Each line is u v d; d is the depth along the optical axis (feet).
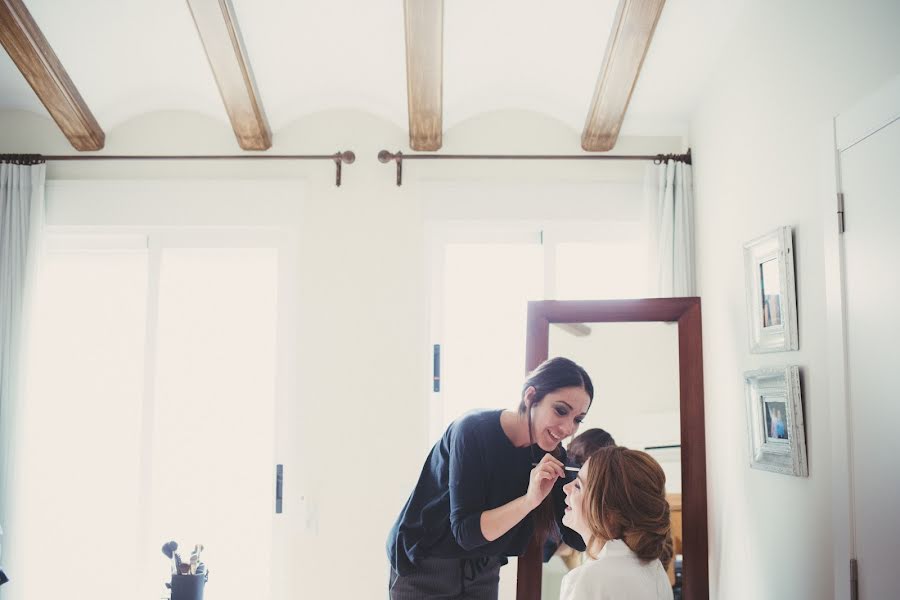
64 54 9.48
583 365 8.07
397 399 10.19
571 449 7.70
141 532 10.27
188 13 9.05
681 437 7.89
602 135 10.11
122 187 10.45
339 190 10.50
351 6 8.91
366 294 10.34
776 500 7.44
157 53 9.66
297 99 10.37
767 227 7.75
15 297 10.03
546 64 9.77
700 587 7.68
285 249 10.61
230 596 10.28
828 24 6.57
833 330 6.32
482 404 10.37
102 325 10.62
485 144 10.56
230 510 10.38
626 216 10.38
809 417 6.83
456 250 10.56
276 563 10.18
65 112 9.91
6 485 9.78
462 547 7.29
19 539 9.78
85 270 10.69
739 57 8.47
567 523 6.95
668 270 9.88
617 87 9.32
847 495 6.09
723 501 8.81
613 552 5.98
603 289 10.47
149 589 10.25
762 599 7.72
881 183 5.73
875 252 5.80
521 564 7.63
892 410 5.54
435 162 10.52
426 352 10.27
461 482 7.07
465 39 9.36
